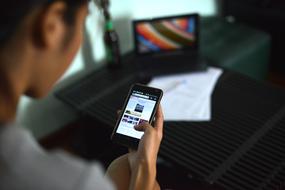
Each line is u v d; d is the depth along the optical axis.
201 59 1.50
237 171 1.02
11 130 0.40
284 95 1.29
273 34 1.92
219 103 1.27
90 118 1.37
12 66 0.41
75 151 1.71
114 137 0.92
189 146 1.11
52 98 1.66
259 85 1.34
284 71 2.01
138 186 0.69
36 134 1.70
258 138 1.13
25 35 0.41
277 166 1.03
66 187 0.39
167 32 1.47
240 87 1.34
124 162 0.80
